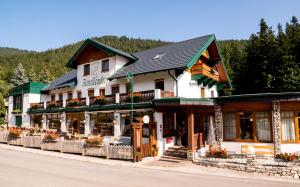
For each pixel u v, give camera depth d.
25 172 13.36
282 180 12.64
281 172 13.70
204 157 17.05
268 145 16.83
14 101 41.19
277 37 41.41
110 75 28.16
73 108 28.73
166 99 18.81
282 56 36.09
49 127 32.91
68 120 30.06
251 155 15.77
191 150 17.86
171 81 22.81
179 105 18.42
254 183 11.88
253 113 17.70
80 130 28.22
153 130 19.64
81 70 31.92
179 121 23.12
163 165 16.56
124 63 28.89
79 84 31.91
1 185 10.61
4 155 19.70
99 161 17.75
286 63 35.88
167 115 21.88
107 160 18.17
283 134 16.70
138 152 17.81
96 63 30.02
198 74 24.53
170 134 21.59
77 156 19.75
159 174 13.72
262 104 17.34
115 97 24.55
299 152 16.09
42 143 23.34
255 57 38.84
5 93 53.03
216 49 28.06
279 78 35.31
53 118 32.41
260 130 17.38
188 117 18.33
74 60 31.95
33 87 37.47
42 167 14.97
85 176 12.68
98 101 26.16
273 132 16.52
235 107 18.34
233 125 18.45
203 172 14.55
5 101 51.28
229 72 42.81
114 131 24.06
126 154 18.11
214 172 14.56
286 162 14.26
